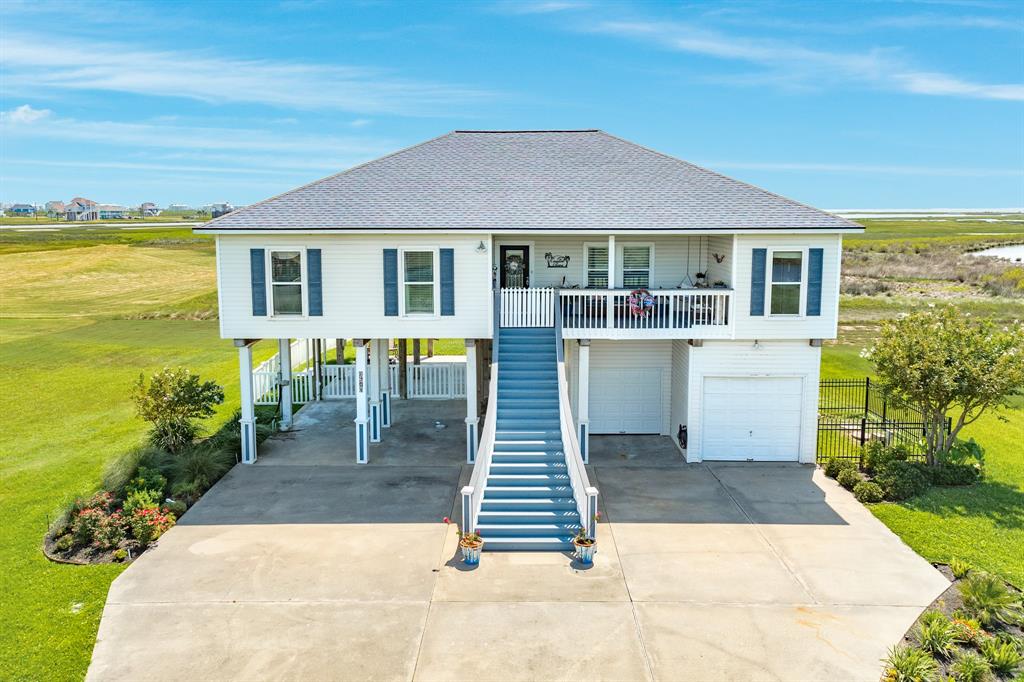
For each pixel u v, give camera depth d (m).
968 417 24.17
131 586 13.18
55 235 122.50
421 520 16.16
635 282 21.83
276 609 12.40
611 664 10.84
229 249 19.19
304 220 18.97
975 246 90.31
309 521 16.11
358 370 19.73
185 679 10.55
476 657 11.02
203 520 16.16
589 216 19.19
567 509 15.55
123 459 18.39
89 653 11.16
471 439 19.98
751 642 11.40
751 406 20.03
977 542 14.94
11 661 10.95
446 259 19.23
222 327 19.44
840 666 10.80
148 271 77.88
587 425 19.78
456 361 32.75
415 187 20.55
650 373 22.23
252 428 19.94
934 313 19.61
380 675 10.62
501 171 21.38
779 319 19.20
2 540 15.12
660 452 20.92
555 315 19.36
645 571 13.73
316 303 19.41
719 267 20.53
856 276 66.12
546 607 12.43
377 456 20.66
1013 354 17.75
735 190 20.31
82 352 37.50
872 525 15.86
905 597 12.77
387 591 12.98
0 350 37.97
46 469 19.56
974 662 10.52
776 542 15.00
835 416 23.14
